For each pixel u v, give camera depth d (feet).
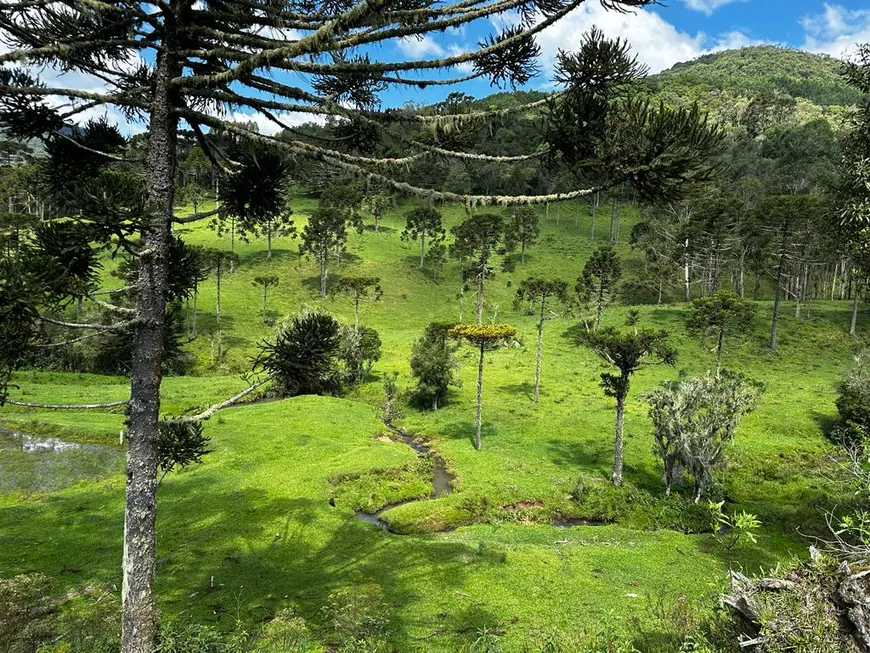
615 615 45.75
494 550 62.39
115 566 54.49
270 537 64.13
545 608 48.39
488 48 21.35
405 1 21.58
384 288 269.85
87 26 24.85
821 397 133.18
